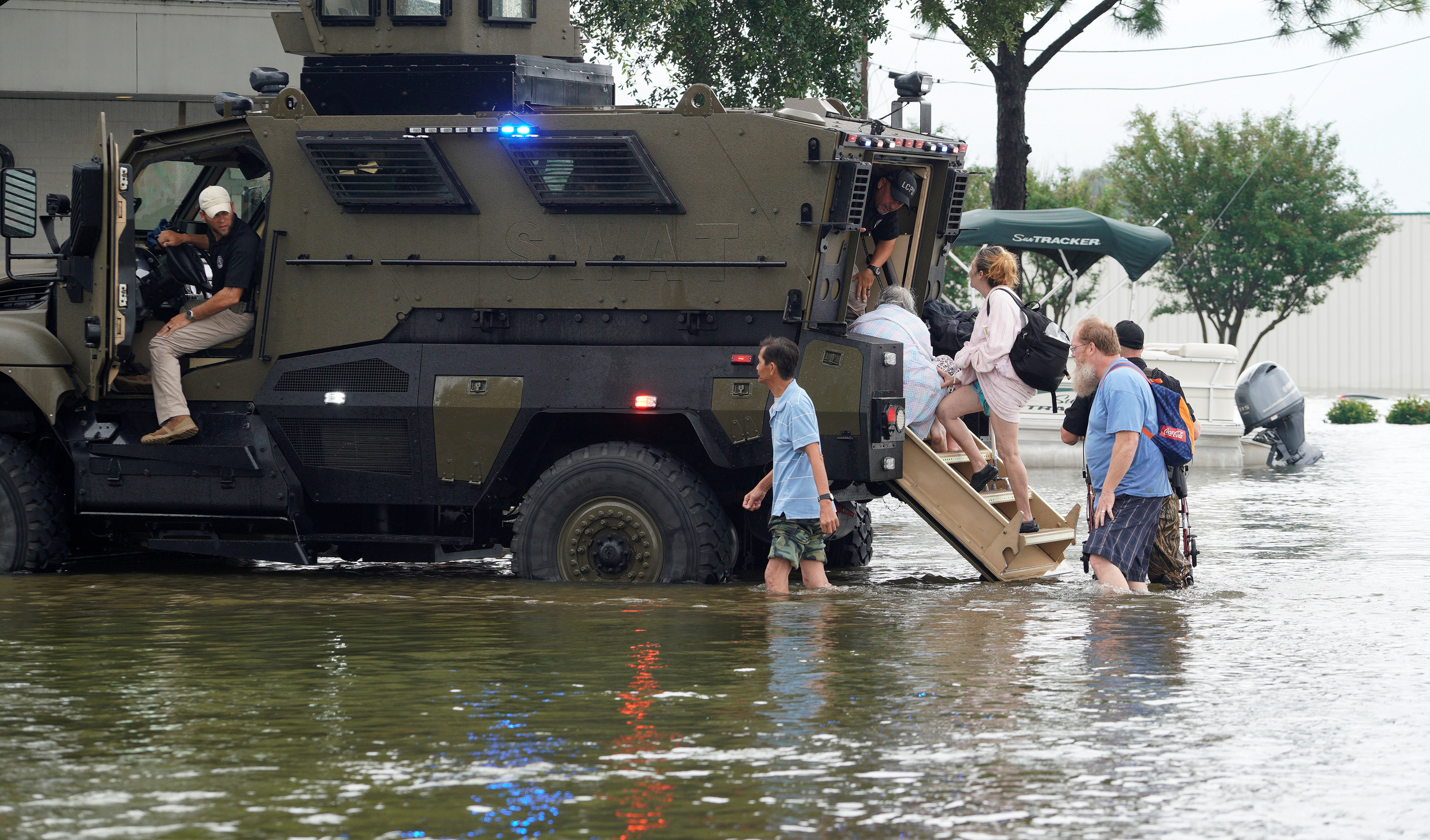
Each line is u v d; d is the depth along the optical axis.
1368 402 80.94
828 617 13.35
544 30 16.28
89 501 16.23
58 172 31.20
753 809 7.58
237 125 16.05
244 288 15.89
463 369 15.54
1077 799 7.76
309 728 9.23
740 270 15.08
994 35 42.22
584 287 15.41
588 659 11.42
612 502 15.38
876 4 38.84
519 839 7.11
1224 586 15.61
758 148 14.93
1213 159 78.69
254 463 15.84
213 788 7.94
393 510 16.48
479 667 11.10
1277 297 81.31
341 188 15.67
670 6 35.12
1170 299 93.56
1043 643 12.06
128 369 16.50
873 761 8.47
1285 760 8.51
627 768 8.32
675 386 15.14
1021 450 37.97
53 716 9.56
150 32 29.59
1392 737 9.00
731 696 10.10
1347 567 17.33
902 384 15.43
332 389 15.85
